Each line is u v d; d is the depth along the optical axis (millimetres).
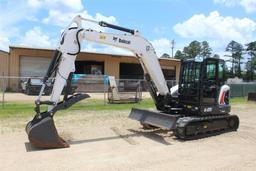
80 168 6867
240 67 89062
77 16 8883
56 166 6941
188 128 9875
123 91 23938
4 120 12719
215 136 10648
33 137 8211
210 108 10516
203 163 7434
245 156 8133
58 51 8695
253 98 25844
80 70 39906
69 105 8625
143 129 11500
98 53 36969
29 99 22984
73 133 10578
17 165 6953
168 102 10648
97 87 31844
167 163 7367
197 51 94688
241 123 13977
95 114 15266
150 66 10320
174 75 43594
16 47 33250
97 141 9492
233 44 91188
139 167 7023
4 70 33688
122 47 9703
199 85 10188
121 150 8484
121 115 15078
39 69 35219
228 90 11352
